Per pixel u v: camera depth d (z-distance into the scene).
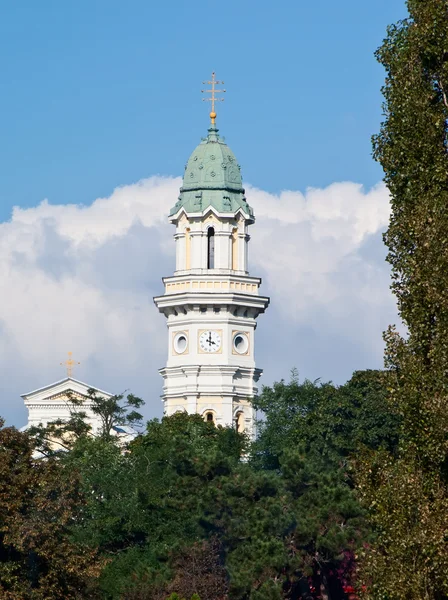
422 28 166.75
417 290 161.50
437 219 161.75
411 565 159.38
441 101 167.75
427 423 159.62
